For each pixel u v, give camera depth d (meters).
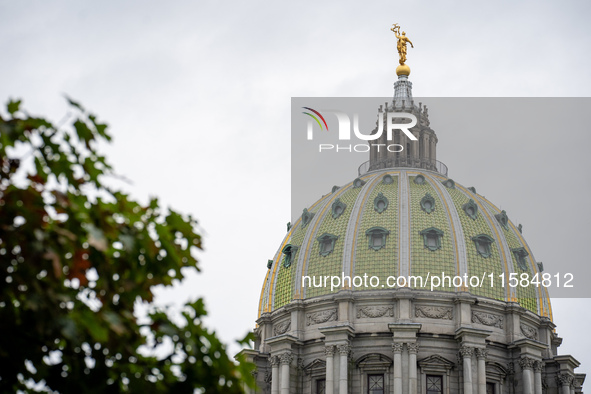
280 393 155.12
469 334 152.25
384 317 156.12
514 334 157.62
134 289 28.88
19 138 27.44
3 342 27.00
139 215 29.44
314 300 159.88
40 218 26.89
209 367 29.36
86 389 27.62
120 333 27.34
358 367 153.88
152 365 29.28
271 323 166.12
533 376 155.75
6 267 26.38
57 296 26.86
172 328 29.14
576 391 166.88
